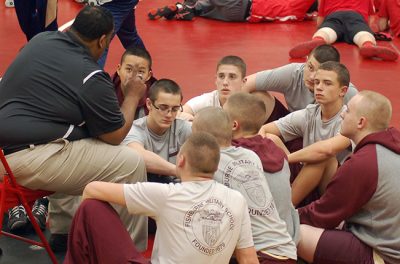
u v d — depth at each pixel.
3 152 4.03
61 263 4.35
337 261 4.04
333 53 5.16
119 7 6.57
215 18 10.26
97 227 3.52
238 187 3.77
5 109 4.03
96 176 4.12
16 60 4.11
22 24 6.06
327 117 4.85
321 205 4.11
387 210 3.94
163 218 3.45
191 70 7.65
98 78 4.07
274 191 3.95
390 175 3.93
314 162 4.56
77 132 4.10
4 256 4.39
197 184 3.46
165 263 3.43
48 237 4.61
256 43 8.96
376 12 10.29
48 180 4.02
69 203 4.40
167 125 4.59
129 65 5.00
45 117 4.02
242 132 4.08
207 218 3.41
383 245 3.95
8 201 3.95
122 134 4.21
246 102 4.07
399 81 7.53
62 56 4.09
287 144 5.10
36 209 4.74
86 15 4.17
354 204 4.00
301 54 8.23
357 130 4.10
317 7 10.38
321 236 4.08
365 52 8.33
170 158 4.75
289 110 5.60
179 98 4.57
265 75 5.48
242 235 3.52
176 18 10.11
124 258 3.51
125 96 4.43
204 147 3.45
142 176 4.26
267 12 10.10
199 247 3.39
